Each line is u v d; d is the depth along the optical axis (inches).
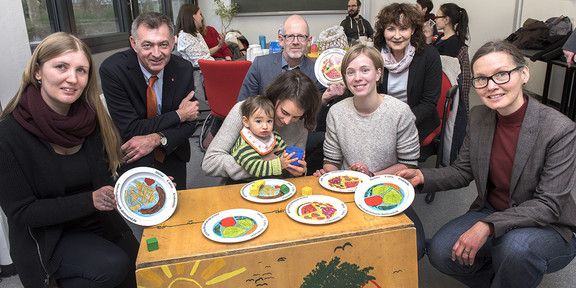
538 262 55.1
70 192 60.9
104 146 63.1
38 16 112.0
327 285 50.5
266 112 63.3
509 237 56.1
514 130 59.8
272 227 51.4
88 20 137.6
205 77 126.2
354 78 66.4
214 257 46.4
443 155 104.1
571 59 128.0
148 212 54.4
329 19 305.3
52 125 54.5
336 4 300.7
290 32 90.4
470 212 67.4
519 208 56.3
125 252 63.7
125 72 76.3
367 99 69.4
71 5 124.1
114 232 66.6
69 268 56.9
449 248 61.8
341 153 77.1
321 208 55.3
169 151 79.6
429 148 106.7
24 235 57.1
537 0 214.4
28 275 57.9
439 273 79.9
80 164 60.1
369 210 54.7
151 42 71.6
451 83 102.0
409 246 52.1
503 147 61.5
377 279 52.0
